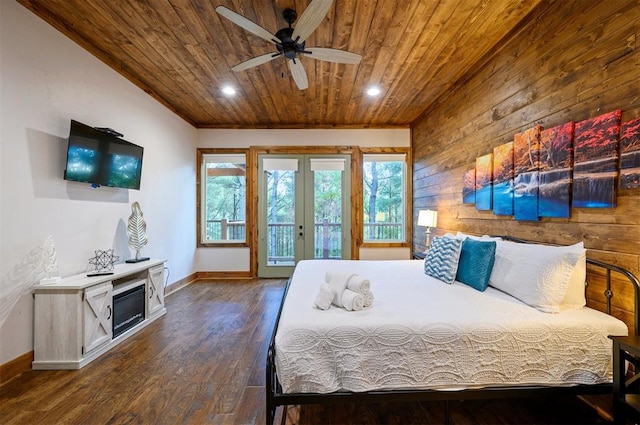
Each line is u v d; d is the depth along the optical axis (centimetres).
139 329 292
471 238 260
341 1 213
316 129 526
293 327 151
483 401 185
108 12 230
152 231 384
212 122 515
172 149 434
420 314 164
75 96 260
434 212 391
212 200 534
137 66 317
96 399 183
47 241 227
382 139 527
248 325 305
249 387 197
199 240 520
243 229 534
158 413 171
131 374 212
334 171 530
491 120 283
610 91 168
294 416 173
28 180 219
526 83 236
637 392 141
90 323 230
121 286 276
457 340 151
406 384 149
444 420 167
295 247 526
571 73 193
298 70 260
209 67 318
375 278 252
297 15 224
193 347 255
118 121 316
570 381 150
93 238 280
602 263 169
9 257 206
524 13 230
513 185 247
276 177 527
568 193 192
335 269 290
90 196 277
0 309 201
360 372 148
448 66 314
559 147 199
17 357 210
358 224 528
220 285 472
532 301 175
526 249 200
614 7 165
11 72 208
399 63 307
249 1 214
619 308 166
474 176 309
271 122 516
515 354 151
